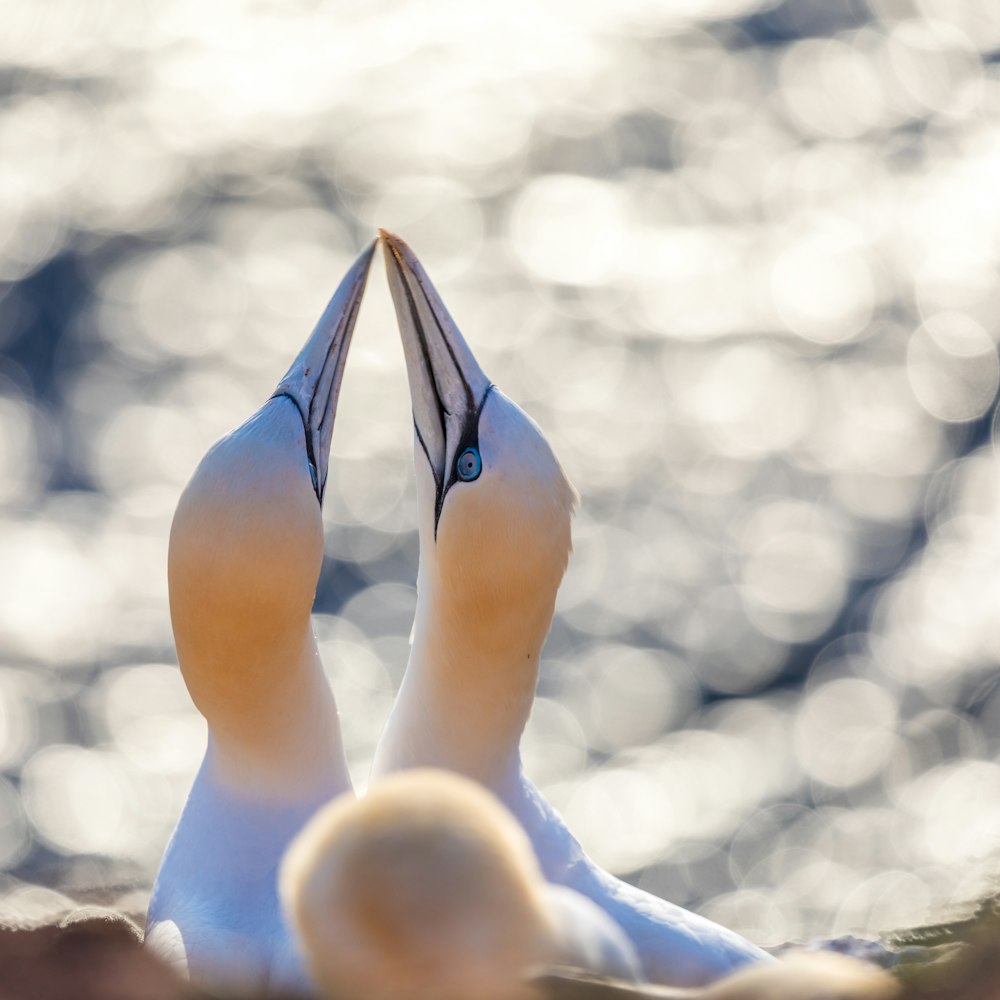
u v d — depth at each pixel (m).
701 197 77.25
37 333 61.16
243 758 11.47
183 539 11.17
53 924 9.29
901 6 89.81
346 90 88.38
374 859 6.62
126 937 8.48
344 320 12.34
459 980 6.54
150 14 96.12
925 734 37.88
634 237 72.75
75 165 76.50
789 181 76.69
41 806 35.25
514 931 6.66
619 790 36.16
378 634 41.47
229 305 64.19
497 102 86.06
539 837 11.51
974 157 76.38
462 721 11.93
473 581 11.59
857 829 34.56
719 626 43.12
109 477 51.22
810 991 7.15
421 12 96.81
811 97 85.19
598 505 49.84
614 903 10.87
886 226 70.62
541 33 93.94
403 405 53.50
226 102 85.50
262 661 11.23
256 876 11.19
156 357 59.66
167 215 72.38
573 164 80.69
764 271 67.44
